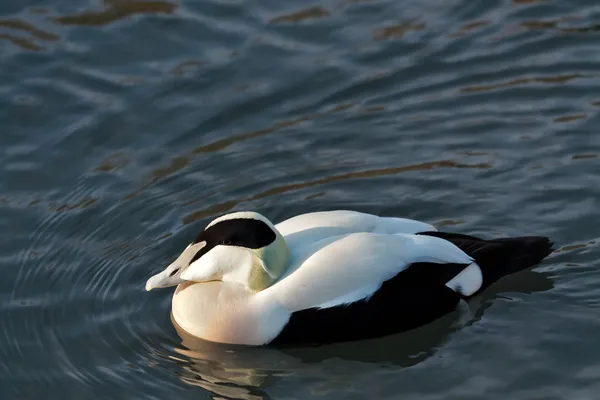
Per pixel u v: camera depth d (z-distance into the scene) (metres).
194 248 10.87
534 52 15.51
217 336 10.72
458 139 13.90
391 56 15.61
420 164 13.46
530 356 10.25
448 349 10.48
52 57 15.62
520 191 12.74
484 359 10.28
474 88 14.91
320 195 13.01
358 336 10.57
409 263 10.56
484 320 10.81
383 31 16.11
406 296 10.55
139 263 12.01
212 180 13.40
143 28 16.22
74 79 15.20
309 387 10.13
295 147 13.95
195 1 16.77
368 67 15.39
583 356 10.19
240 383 10.22
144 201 13.02
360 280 10.41
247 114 14.58
